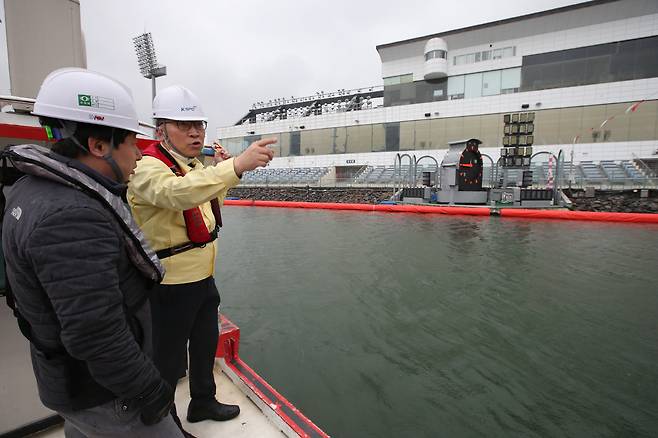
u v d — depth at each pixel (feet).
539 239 32.35
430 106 78.48
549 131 68.28
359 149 89.20
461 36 74.90
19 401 6.16
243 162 4.80
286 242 33.81
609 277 21.08
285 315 17.02
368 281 21.29
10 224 3.05
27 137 5.59
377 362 12.71
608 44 64.08
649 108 61.31
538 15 67.36
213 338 6.57
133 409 3.62
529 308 16.90
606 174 60.85
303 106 114.32
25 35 7.43
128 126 3.54
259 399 7.16
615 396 10.59
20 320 3.31
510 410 10.07
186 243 5.70
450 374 11.88
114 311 3.14
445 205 53.93
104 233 3.12
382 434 9.24
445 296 18.63
